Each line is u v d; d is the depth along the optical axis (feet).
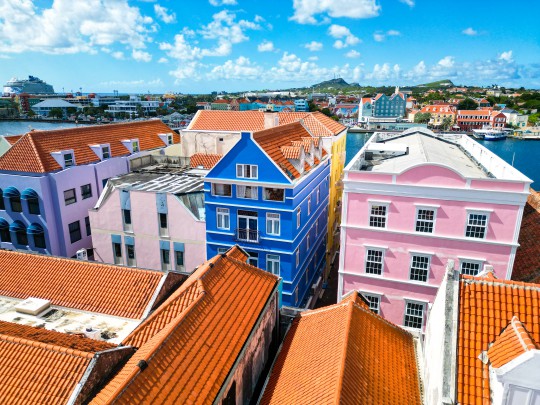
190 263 122.01
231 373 55.42
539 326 47.14
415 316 101.50
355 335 63.05
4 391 49.34
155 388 46.52
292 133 134.82
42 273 82.33
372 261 101.60
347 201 99.60
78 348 54.24
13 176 128.36
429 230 95.40
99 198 136.15
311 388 55.16
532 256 102.12
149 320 61.00
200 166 158.20
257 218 110.11
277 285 79.30
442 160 110.52
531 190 145.59
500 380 38.99
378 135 164.25
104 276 80.53
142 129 181.68
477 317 48.83
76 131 148.66
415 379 61.57
